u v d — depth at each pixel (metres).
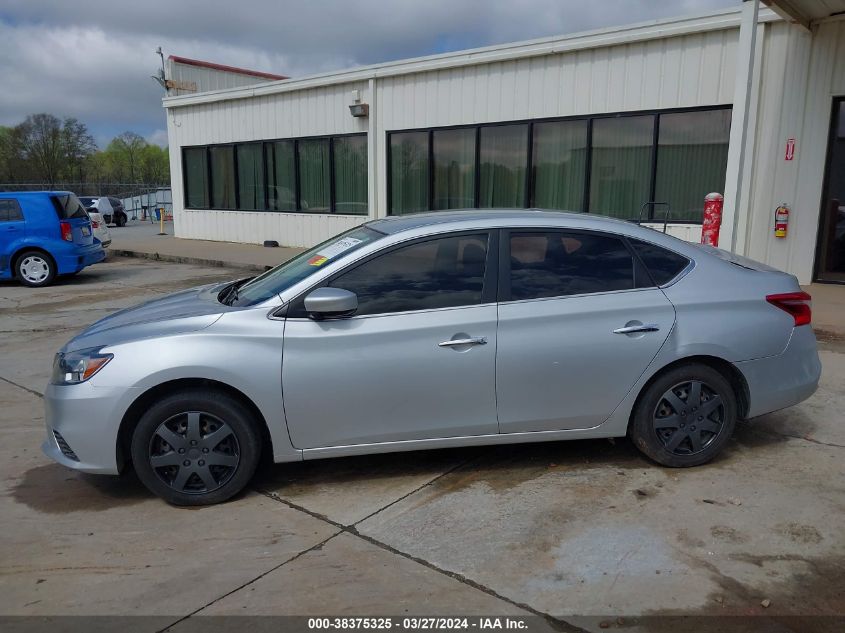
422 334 3.92
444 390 3.97
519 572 3.20
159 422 3.84
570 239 4.20
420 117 13.77
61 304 10.88
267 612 2.95
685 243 4.43
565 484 4.11
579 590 3.05
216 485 3.94
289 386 3.85
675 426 4.23
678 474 4.22
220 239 19.05
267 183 17.44
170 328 3.92
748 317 4.23
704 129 10.46
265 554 3.42
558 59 11.73
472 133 13.15
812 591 3.02
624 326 4.07
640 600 2.97
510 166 12.72
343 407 3.92
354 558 3.36
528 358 3.99
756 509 3.75
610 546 3.40
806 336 4.43
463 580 3.15
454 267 4.06
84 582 3.21
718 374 4.23
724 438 4.29
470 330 3.95
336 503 3.95
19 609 3.01
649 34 10.55
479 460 4.50
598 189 11.72
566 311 4.04
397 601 3.00
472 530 3.60
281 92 16.45
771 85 9.75
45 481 4.36
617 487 4.05
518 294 4.05
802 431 4.90
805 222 9.78
